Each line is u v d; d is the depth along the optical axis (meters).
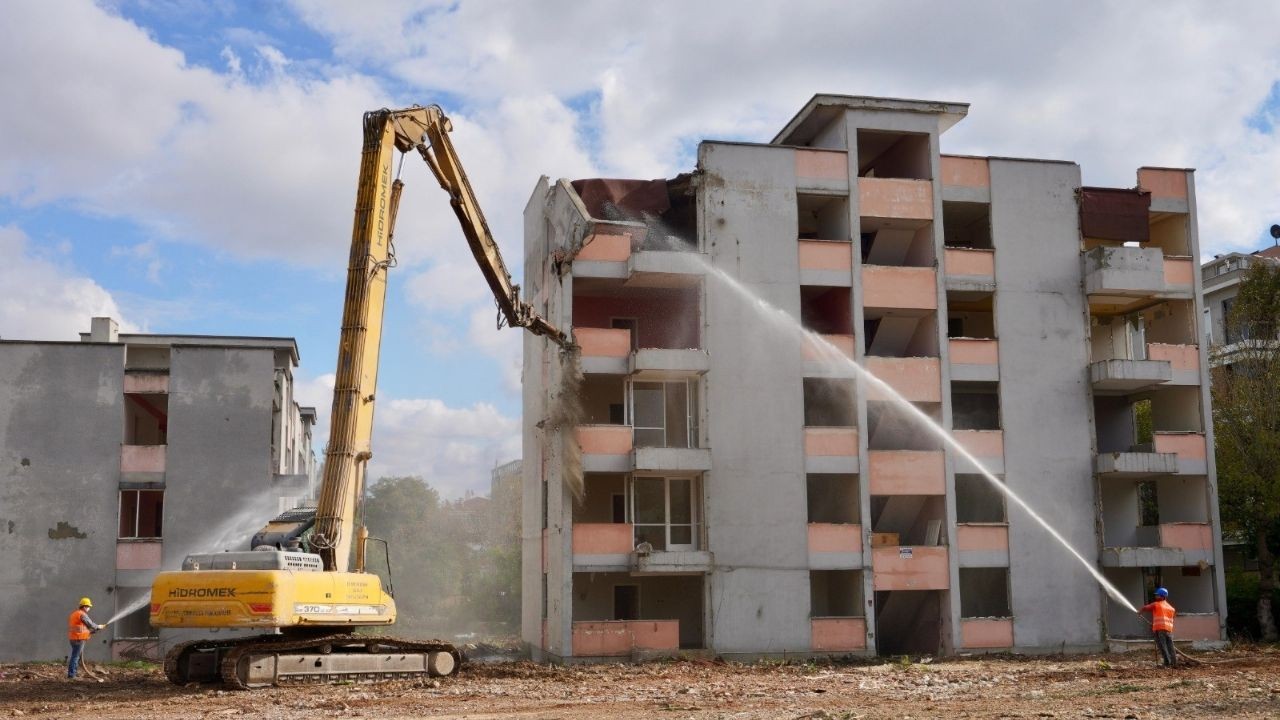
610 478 37.88
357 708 21.28
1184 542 38.41
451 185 26.98
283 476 39.28
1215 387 46.56
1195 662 29.88
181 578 23.75
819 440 36.19
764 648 34.78
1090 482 38.16
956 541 36.59
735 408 35.75
